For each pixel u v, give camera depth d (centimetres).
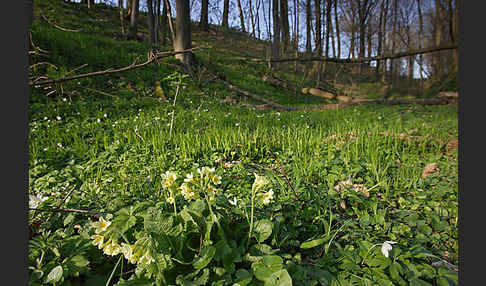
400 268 157
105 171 384
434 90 1119
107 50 1226
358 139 474
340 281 151
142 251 133
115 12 2444
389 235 201
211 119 721
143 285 137
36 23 1230
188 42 1388
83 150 453
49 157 426
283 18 2906
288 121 785
